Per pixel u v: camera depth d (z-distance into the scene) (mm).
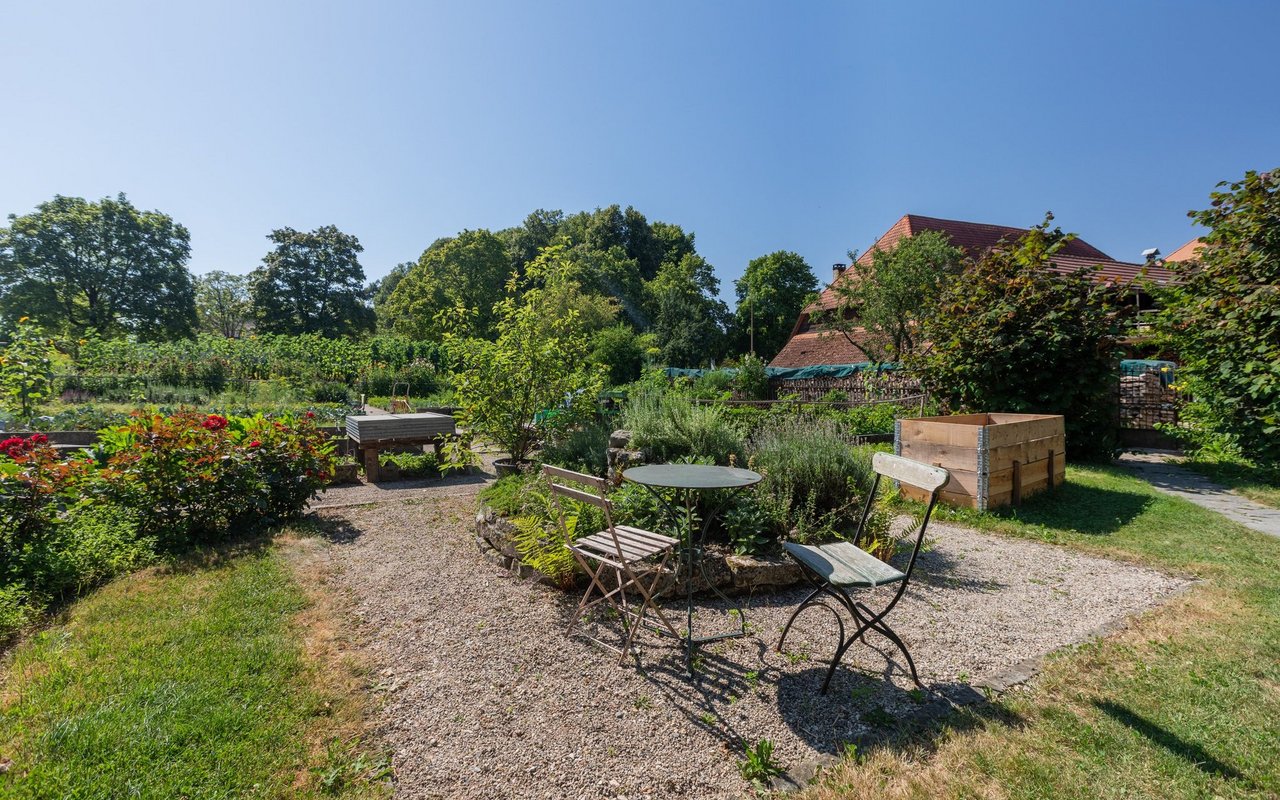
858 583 2646
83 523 4668
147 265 41969
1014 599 3896
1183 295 8891
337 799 2070
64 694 2621
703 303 47281
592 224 53594
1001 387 8672
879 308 18297
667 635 3408
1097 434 8859
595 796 2117
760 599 3916
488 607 3814
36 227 37938
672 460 5586
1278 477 7539
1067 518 5805
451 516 6215
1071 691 2711
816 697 2746
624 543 3412
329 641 3314
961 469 6145
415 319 44062
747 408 11625
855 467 4945
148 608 3645
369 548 5090
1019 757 2246
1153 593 3951
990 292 8914
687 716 2609
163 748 2277
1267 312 7555
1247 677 2789
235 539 5242
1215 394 8484
